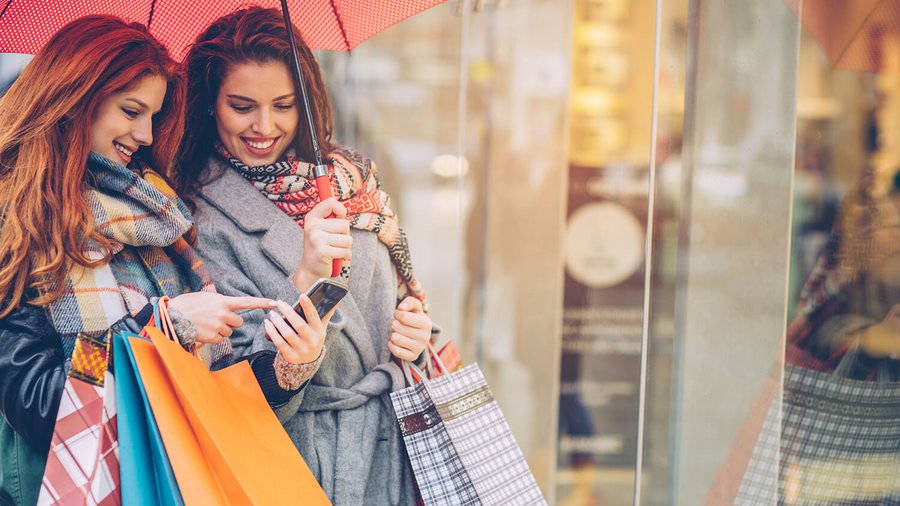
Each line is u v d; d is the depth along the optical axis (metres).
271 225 2.06
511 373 3.26
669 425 2.30
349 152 2.24
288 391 1.85
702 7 2.22
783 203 2.21
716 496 2.26
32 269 1.76
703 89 2.23
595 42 3.18
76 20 1.88
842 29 2.19
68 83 1.81
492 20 3.29
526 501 1.97
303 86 1.95
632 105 3.16
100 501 1.56
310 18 2.20
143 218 1.87
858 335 2.20
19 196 1.78
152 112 1.93
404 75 3.34
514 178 3.28
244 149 2.11
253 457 1.64
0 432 1.75
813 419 2.21
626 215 3.18
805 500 2.23
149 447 1.60
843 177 2.20
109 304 1.81
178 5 2.13
